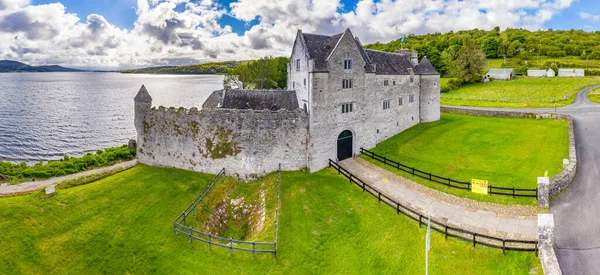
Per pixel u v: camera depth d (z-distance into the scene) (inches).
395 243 1047.0
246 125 1536.7
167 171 1608.0
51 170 1688.0
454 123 2224.4
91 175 1592.0
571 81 3914.9
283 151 1551.4
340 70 1601.9
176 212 1280.8
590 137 1696.6
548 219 877.2
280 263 1023.0
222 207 1417.3
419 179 1438.2
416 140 1946.4
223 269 1011.3
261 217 1315.2
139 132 1749.5
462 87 4269.2
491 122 2180.1
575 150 1496.1
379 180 1464.1
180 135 1620.3
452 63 4896.7
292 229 1163.9
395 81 2030.0
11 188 1477.6
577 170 1344.7
